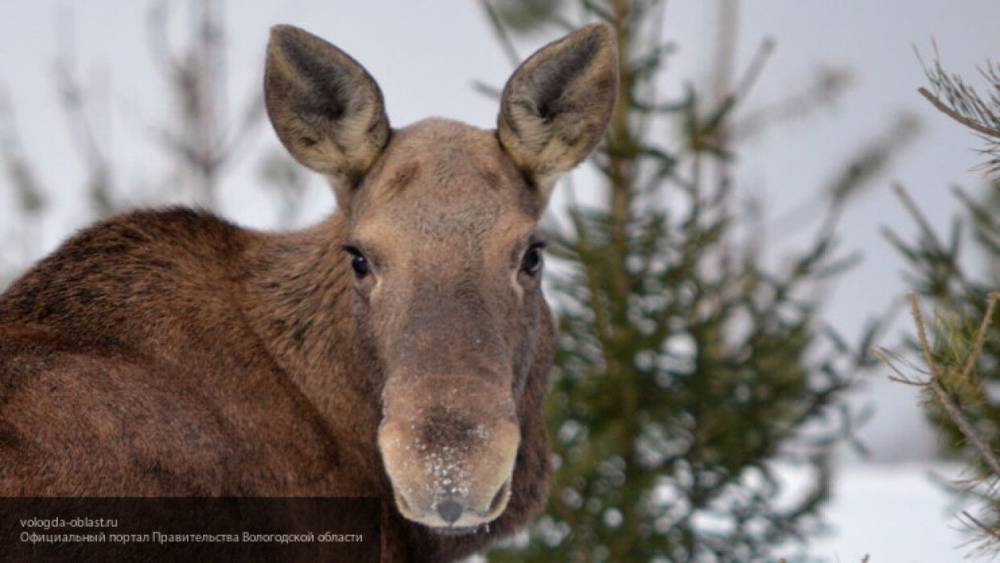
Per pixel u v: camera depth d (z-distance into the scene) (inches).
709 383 1040.8
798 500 1136.8
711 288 1079.6
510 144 691.4
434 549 722.8
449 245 644.1
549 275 1052.5
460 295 633.0
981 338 660.1
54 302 696.4
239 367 702.5
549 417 1041.5
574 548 1039.6
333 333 708.0
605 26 698.8
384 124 691.4
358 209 682.8
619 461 1059.9
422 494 589.0
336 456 706.2
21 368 654.5
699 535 1071.6
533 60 685.3
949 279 821.2
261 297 725.9
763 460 1069.8
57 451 637.3
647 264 1043.3
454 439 593.3
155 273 708.7
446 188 657.6
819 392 1058.1
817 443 1074.1
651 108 1041.5
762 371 1056.8
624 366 1035.3
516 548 1050.7
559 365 1048.2
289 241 740.7
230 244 742.5
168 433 661.3
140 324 693.3
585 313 1045.8
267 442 689.6
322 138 697.0
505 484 605.3
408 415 600.1
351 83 686.5
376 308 649.0
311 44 685.3
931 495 1441.9
